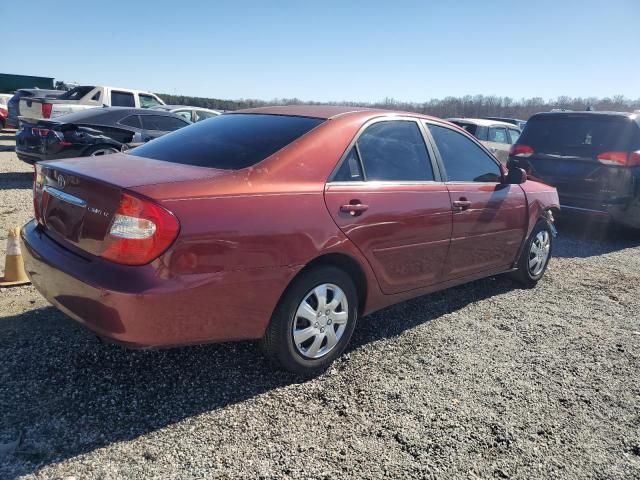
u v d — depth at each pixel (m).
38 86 33.09
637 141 7.26
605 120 7.42
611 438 2.89
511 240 4.85
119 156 3.43
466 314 4.55
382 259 3.51
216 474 2.37
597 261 6.69
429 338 3.99
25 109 12.62
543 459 2.67
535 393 3.29
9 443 2.46
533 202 5.04
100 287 2.49
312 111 3.70
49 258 2.83
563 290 5.42
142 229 2.50
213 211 2.66
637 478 2.59
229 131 3.55
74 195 2.81
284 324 3.05
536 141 8.03
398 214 3.54
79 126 9.11
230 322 2.80
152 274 2.51
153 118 10.23
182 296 2.57
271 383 3.16
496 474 2.53
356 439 2.70
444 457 2.61
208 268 2.64
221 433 2.66
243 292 2.79
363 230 3.31
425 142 4.04
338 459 2.54
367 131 3.60
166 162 3.17
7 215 6.71
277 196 2.92
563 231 8.48
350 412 2.93
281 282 2.92
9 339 3.38
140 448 2.51
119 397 2.89
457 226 4.08
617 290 5.52
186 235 2.56
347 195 3.25
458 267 4.26
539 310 4.78
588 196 7.39
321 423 2.81
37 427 2.58
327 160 3.25
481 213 4.33
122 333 2.52
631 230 7.97
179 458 2.46
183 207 2.58
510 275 5.45
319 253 3.07
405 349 3.77
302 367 3.21
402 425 2.84
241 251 2.74
